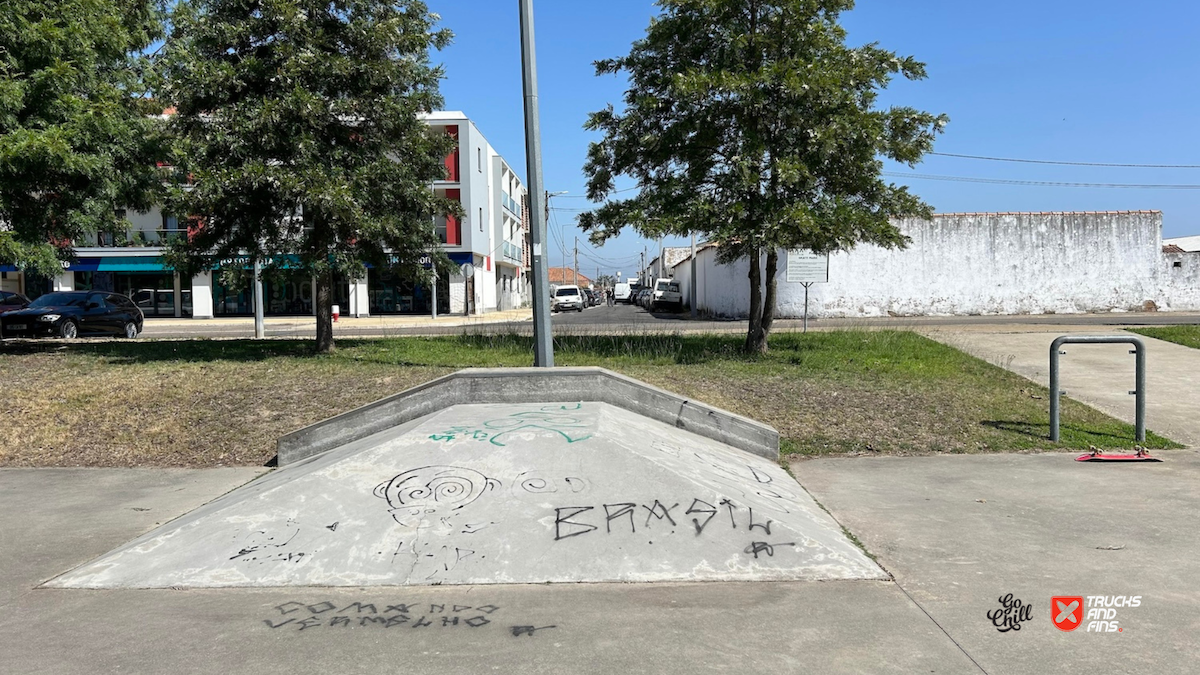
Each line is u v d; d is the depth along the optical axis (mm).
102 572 4676
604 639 3730
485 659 3537
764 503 5402
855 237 12211
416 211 13570
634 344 13867
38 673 3465
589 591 4344
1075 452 7500
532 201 8219
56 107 11789
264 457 7691
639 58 12992
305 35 12039
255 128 11711
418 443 5887
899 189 12391
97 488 6770
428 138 13805
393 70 12664
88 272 36969
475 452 5727
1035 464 7066
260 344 15039
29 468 7469
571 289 47094
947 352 13508
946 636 3709
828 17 12500
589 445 5719
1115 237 28062
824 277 18031
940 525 5367
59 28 12000
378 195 12789
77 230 13078
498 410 6734
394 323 31500
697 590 4336
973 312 28250
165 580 4566
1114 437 7953
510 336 15500
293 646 3707
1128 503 5816
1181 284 28078
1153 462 7082
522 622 3943
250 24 12023
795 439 7926
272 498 5320
